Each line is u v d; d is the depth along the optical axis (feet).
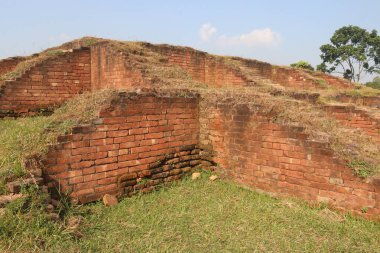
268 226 14.80
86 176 16.16
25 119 29.17
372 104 40.22
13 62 43.88
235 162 20.85
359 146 17.48
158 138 19.81
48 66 35.19
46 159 14.65
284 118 18.69
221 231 14.23
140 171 18.78
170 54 44.86
